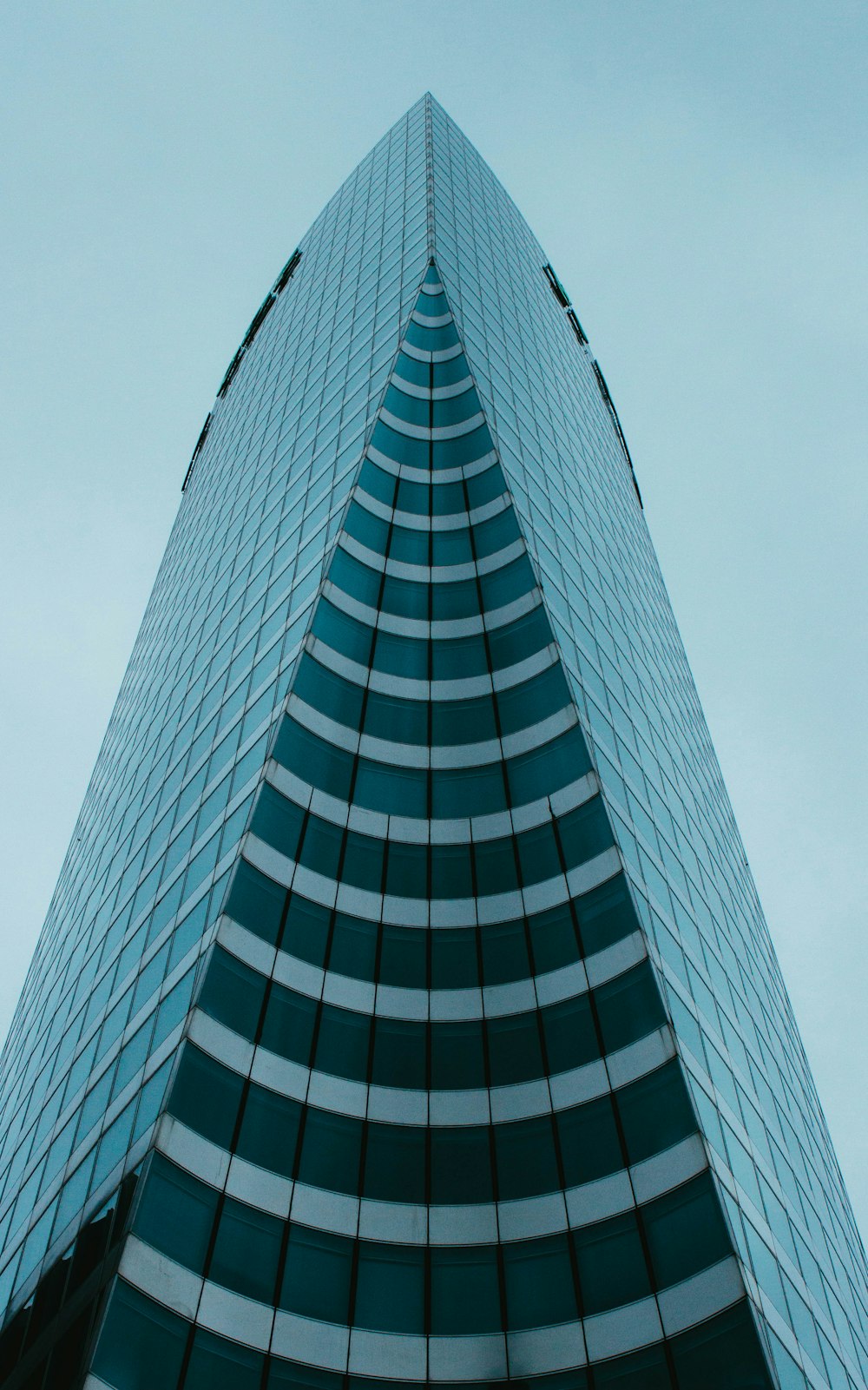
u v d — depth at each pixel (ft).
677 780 181.47
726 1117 112.37
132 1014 119.85
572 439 248.11
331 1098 103.86
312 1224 95.14
